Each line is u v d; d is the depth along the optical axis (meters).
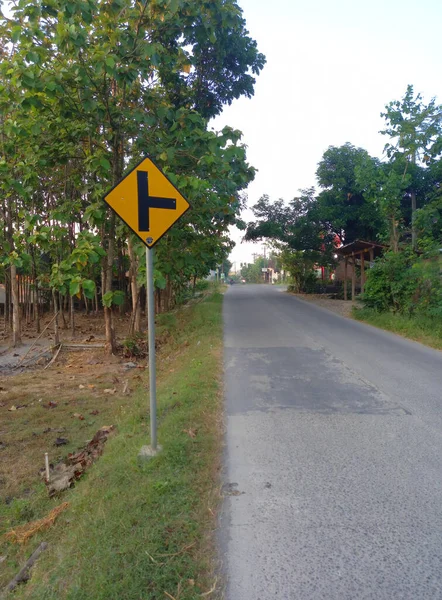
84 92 9.15
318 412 6.12
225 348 10.66
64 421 6.84
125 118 10.36
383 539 3.31
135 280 12.97
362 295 16.50
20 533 3.90
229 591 2.80
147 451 4.52
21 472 5.20
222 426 5.59
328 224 28.20
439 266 13.45
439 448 4.93
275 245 31.88
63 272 9.37
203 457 4.51
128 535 3.20
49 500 4.48
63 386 8.90
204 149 9.88
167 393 6.95
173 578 2.82
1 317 20.80
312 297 28.48
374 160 19.56
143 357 11.48
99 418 6.91
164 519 3.40
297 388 7.30
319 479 4.22
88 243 9.12
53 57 10.14
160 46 9.51
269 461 4.60
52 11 8.58
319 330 13.55
